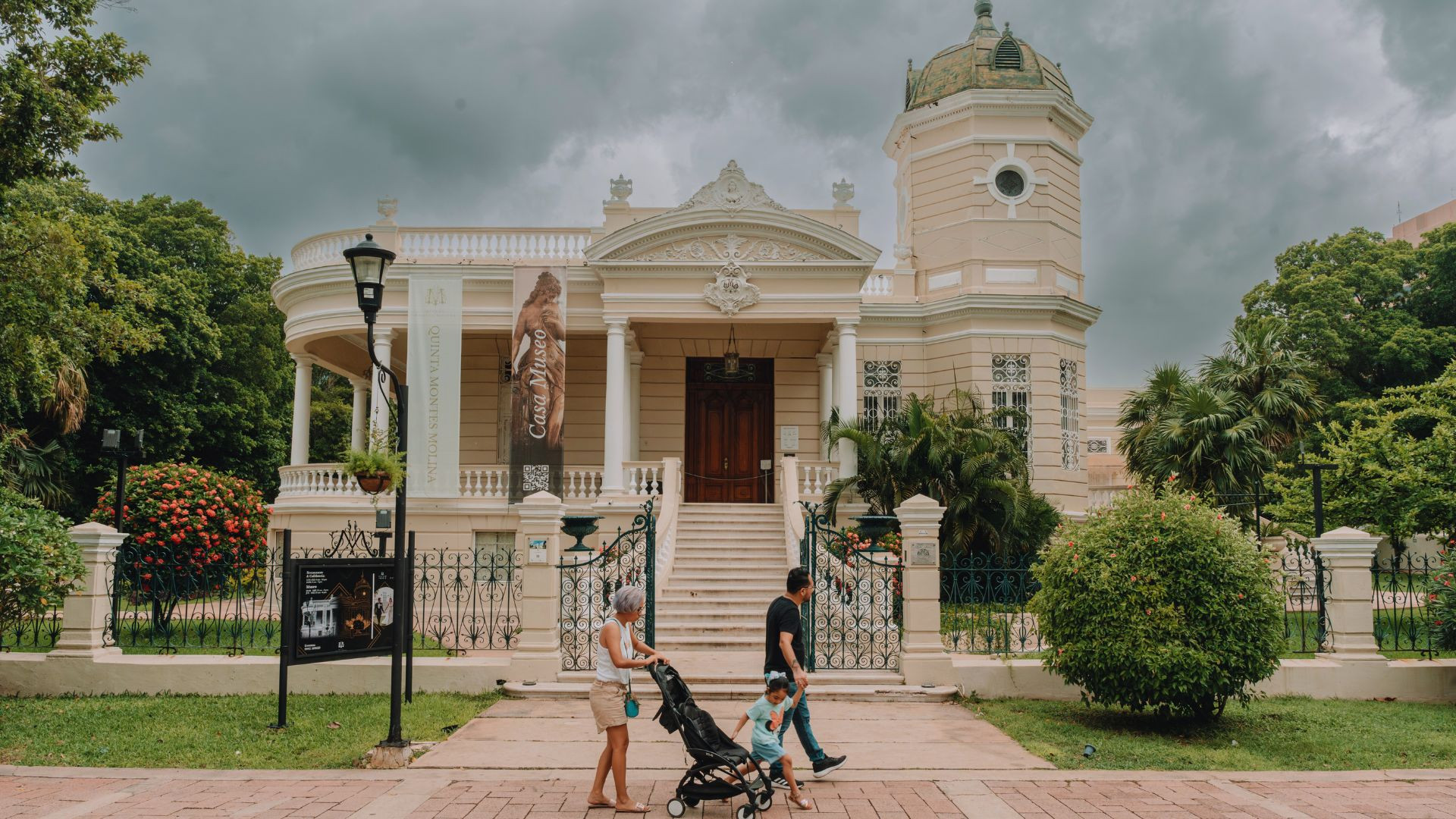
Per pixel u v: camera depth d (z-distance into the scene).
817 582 15.53
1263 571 10.13
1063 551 10.66
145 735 9.70
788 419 24.73
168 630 12.88
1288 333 32.75
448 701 11.31
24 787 7.88
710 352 24.84
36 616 11.73
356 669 11.86
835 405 24.12
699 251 21.36
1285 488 19.19
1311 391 23.02
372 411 21.53
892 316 23.83
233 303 32.31
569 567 12.51
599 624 14.21
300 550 20.36
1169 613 9.78
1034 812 7.34
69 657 11.80
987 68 25.23
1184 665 9.60
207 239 31.52
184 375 29.77
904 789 7.98
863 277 21.31
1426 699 11.91
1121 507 10.68
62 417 22.84
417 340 20.78
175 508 14.95
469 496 20.83
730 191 21.36
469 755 8.98
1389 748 9.44
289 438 36.06
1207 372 24.08
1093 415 39.00
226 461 32.03
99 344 18.31
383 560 10.52
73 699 11.52
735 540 19.23
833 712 11.02
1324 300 32.44
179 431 28.98
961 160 24.61
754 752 7.57
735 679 12.05
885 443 19.66
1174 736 10.02
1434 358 31.95
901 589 13.53
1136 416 23.23
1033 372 23.16
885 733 10.04
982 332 23.20
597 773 7.46
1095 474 36.72
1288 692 11.91
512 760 8.84
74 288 16.92
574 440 24.52
